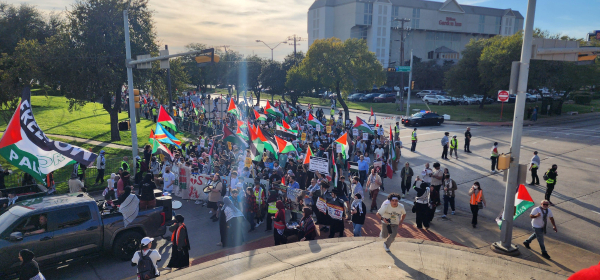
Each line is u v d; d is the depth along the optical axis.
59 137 25.31
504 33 117.38
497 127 36.81
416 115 37.78
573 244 11.09
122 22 25.05
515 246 10.35
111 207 10.23
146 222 10.16
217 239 11.36
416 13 105.12
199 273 7.70
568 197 15.55
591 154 23.41
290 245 9.44
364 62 40.72
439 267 7.90
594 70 42.81
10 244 8.06
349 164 17.69
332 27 107.38
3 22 47.81
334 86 41.91
